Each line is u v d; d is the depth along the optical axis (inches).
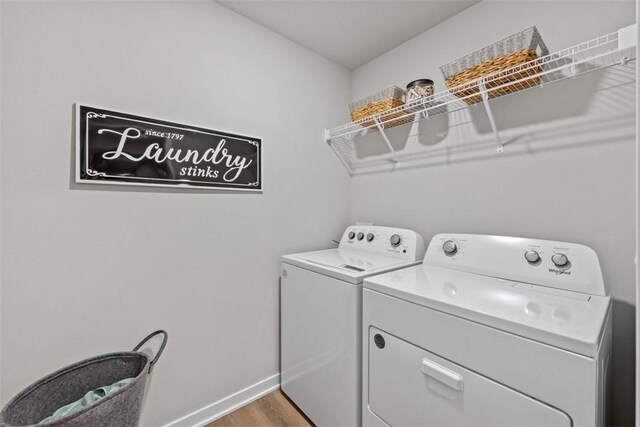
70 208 45.0
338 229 86.7
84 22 45.9
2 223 40.1
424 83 62.2
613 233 45.4
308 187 78.7
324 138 82.7
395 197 78.4
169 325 55.2
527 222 54.6
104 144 47.3
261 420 61.5
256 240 67.9
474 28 62.0
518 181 55.7
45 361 43.2
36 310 42.6
